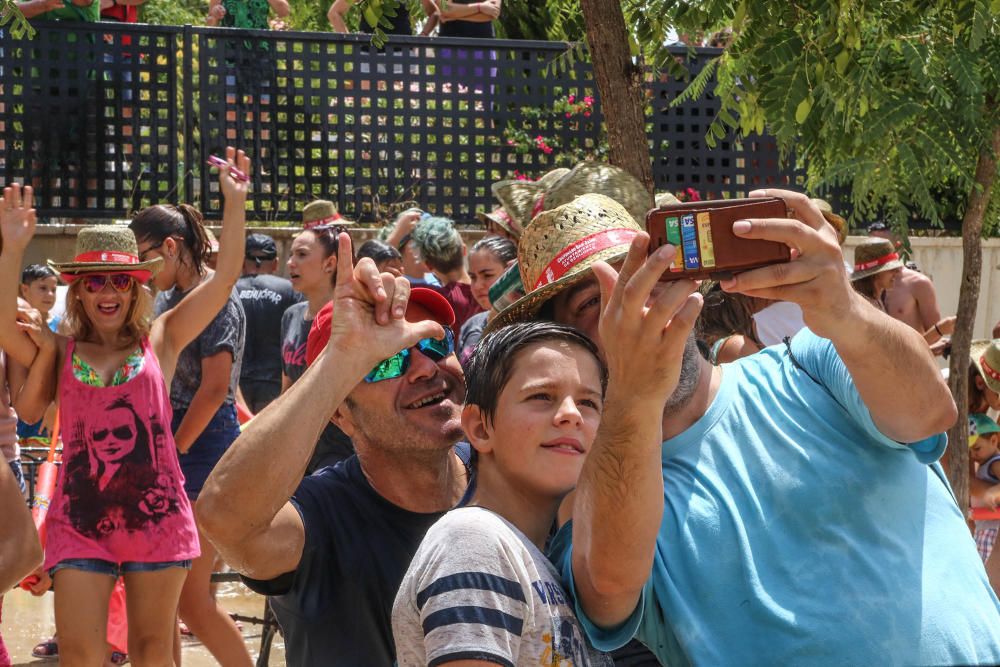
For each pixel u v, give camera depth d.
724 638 2.00
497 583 1.63
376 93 8.91
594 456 1.66
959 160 4.05
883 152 4.14
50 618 5.95
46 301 7.80
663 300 1.54
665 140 9.07
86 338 4.12
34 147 8.52
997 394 4.94
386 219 8.85
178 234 4.80
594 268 1.69
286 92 8.80
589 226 2.37
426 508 2.36
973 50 3.92
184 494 4.16
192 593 4.48
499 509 1.86
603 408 1.64
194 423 4.51
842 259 1.78
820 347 2.15
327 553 2.27
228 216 4.39
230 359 4.59
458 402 2.38
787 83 3.78
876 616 1.97
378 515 2.32
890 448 2.09
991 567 3.18
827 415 2.12
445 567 1.64
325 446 4.79
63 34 8.51
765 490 2.07
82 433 4.02
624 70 4.15
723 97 4.65
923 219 9.01
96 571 3.96
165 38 8.69
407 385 2.29
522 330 1.85
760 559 2.03
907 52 3.91
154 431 4.09
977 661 1.99
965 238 4.41
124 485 4.00
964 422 4.41
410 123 8.97
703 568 2.04
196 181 8.93
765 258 1.72
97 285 4.04
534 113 9.12
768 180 9.21
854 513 2.04
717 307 3.64
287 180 8.85
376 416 2.28
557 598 1.73
